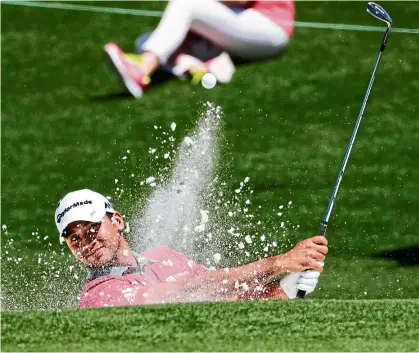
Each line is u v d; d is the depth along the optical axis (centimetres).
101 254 1870
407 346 1478
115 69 3155
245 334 1497
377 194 2762
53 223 2641
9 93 3309
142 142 3025
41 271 2366
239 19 3291
